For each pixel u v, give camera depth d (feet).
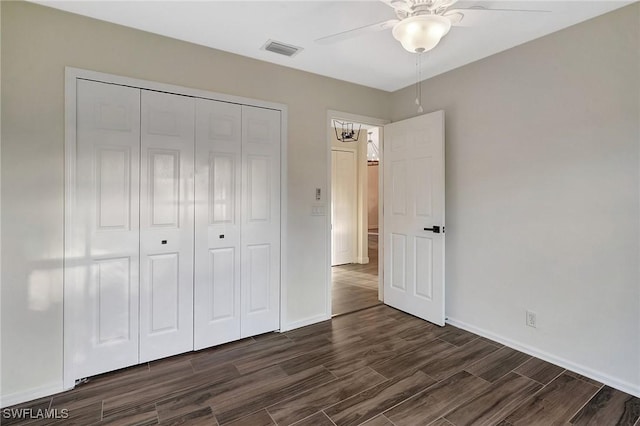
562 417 5.99
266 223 9.52
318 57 9.13
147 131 7.74
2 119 6.30
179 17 7.11
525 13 6.79
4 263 6.36
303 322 10.29
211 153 8.59
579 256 7.41
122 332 7.57
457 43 8.29
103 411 6.15
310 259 10.41
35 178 6.59
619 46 6.73
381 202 12.59
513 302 8.68
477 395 6.65
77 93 6.96
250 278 9.31
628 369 6.72
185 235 8.29
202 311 8.59
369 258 22.15
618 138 6.78
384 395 6.66
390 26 5.42
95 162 7.17
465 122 9.71
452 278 10.25
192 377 7.31
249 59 9.12
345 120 11.10
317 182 10.45
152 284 7.90
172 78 8.04
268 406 6.31
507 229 8.77
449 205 10.25
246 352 8.50
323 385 7.02
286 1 6.50
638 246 6.56
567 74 7.52
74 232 6.97
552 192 7.83
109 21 7.25
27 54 6.51
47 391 6.72
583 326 7.36
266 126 9.43
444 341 9.14
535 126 8.11
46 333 6.73
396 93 11.93
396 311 11.62
